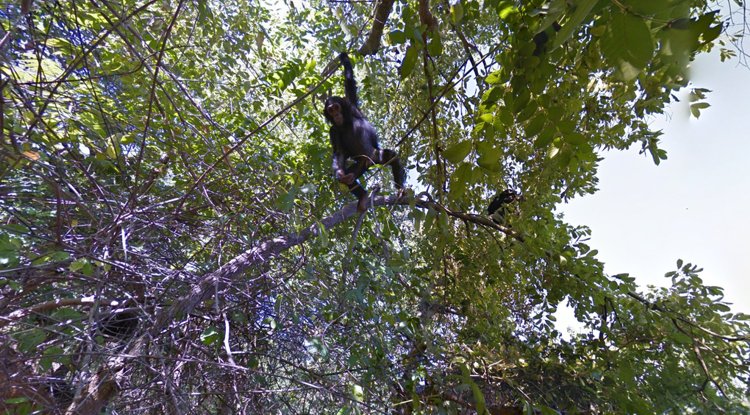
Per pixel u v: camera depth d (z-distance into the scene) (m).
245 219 4.45
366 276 4.59
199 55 4.62
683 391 5.03
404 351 5.63
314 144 5.70
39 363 2.61
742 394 4.94
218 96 5.23
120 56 3.84
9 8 2.39
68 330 2.99
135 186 3.28
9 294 2.87
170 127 4.12
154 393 3.35
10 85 2.24
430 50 2.53
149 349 3.09
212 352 3.64
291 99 4.85
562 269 5.99
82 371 2.61
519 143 5.81
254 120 5.25
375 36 4.07
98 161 3.63
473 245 6.50
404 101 5.94
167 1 3.27
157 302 3.51
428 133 5.22
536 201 5.71
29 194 3.30
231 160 4.88
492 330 6.35
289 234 4.26
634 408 4.70
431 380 4.82
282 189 3.98
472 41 3.97
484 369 5.70
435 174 4.72
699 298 5.37
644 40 1.16
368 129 5.94
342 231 5.64
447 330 6.10
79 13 3.30
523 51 2.18
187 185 4.67
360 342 4.54
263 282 4.21
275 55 5.68
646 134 4.71
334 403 4.07
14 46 2.60
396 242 6.54
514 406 5.80
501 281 6.91
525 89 2.22
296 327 4.23
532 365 6.00
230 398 3.73
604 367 5.38
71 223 3.42
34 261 2.73
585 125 4.40
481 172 2.30
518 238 6.25
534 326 6.93
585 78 3.07
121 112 4.10
